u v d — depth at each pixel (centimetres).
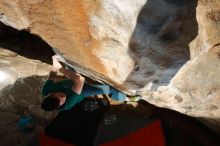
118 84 277
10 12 211
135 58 204
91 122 397
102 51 216
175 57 187
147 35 175
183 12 155
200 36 178
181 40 172
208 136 384
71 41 223
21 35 302
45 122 490
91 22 187
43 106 260
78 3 175
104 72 257
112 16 174
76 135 393
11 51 344
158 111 403
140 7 161
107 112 413
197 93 252
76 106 396
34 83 495
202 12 165
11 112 504
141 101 404
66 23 199
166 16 159
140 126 393
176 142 396
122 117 408
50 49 312
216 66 208
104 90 327
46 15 199
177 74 231
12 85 503
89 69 271
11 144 462
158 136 378
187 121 387
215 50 191
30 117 493
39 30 227
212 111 281
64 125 399
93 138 390
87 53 230
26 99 508
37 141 407
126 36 186
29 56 329
